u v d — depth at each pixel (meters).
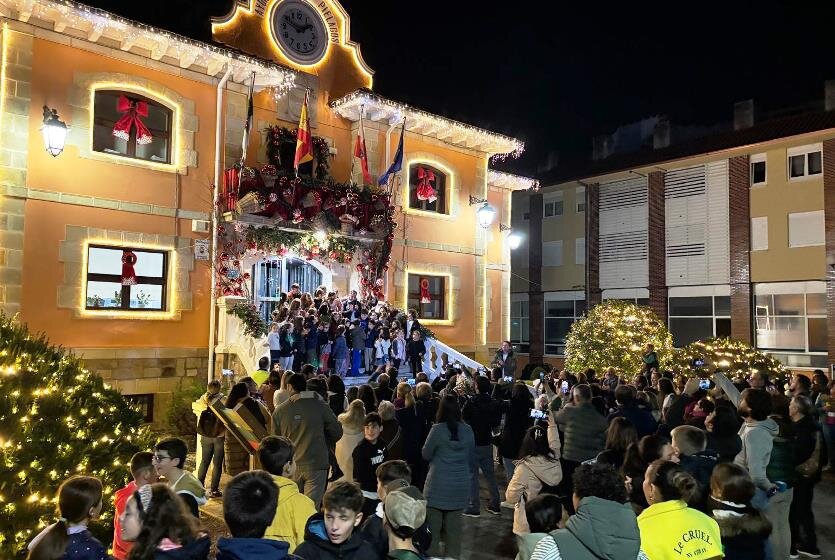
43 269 13.27
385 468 4.83
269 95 17.28
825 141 25.72
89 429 7.22
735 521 4.40
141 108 14.59
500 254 24.14
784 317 26.98
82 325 13.71
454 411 6.65
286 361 14.70
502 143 21.70
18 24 13.13
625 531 3.51
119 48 14.50
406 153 20.20
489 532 8.23
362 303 17.38
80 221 13.78
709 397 9.09
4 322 8.27
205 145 15.81
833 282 25.23
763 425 6.25
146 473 4.89
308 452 6.87
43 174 13.34
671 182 30.52
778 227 27.02
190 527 3.41
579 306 33.78
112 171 14.30
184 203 15.33
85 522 3.84
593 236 33.06
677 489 4.10
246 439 8.49
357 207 17.69
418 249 20.39
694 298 29.70
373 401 8.86
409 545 3.79
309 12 18.67
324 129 18.59
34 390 6.88
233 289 15.66
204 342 15.48
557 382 13.23
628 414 8.30
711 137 30.83
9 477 5.97
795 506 7.48
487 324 23.17
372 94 18.00
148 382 14.51
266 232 16.23
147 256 14.95
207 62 15.48
